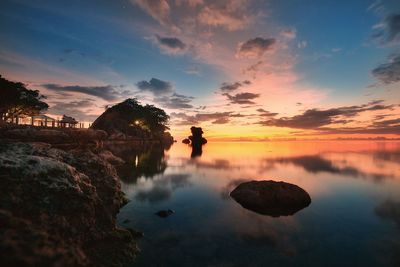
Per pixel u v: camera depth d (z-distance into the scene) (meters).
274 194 15.48
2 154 8.05
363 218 13.43
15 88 54.72
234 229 11.62
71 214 7.20
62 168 8.48
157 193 19.06
